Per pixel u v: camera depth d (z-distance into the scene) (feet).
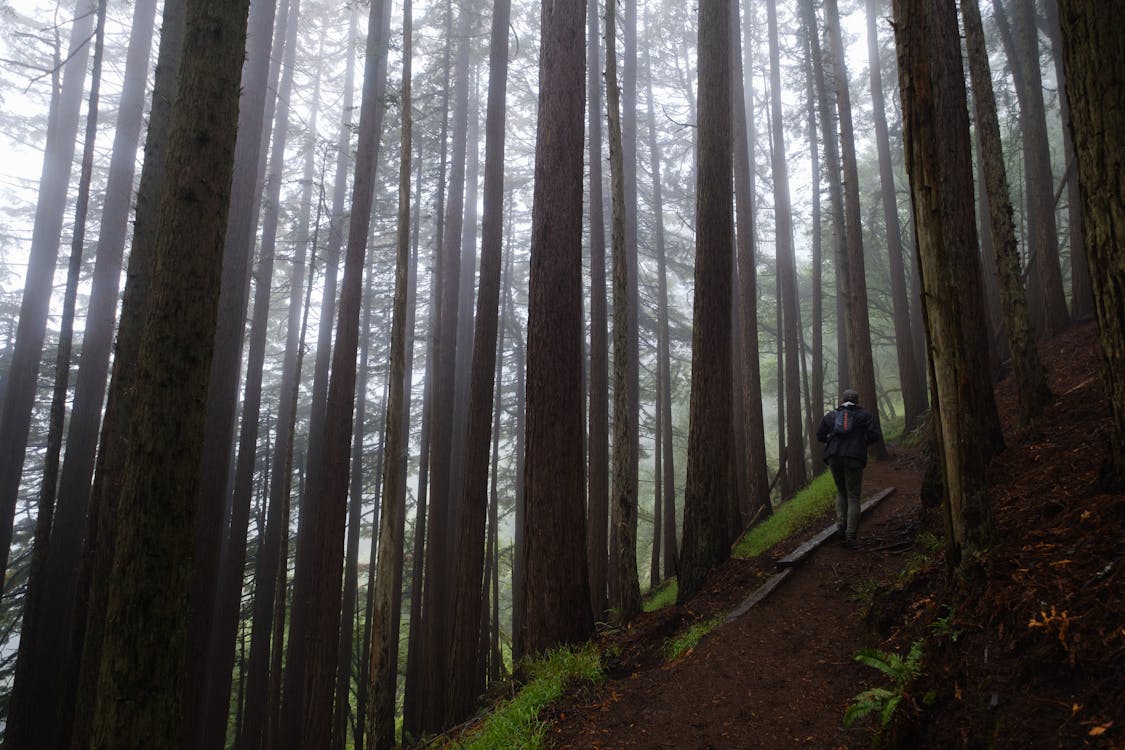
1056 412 23.49
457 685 36.24
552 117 28.12
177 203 14.65
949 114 24.16
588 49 53.93
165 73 26.96
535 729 16.20
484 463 40.45
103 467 24.79
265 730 56.34
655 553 68.59
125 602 13.16
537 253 27.25
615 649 21.75
